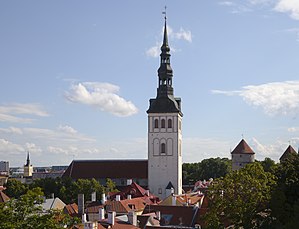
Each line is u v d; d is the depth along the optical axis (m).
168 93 169.12
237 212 72.00
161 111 166.88
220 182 75.38
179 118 170.50
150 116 168.12
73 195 153.38
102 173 181.75
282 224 68.44
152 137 167.75
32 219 47.94
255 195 72.06
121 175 180.12
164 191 165.62
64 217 52.25
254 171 76.81
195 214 97.75
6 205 48.62
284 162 82.88
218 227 73.69
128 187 153.12
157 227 81.56
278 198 70.62
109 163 184.12
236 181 74.00
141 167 180.75
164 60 170.38
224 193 74.00
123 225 80.38
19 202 48.59
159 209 101.31
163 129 167.25
